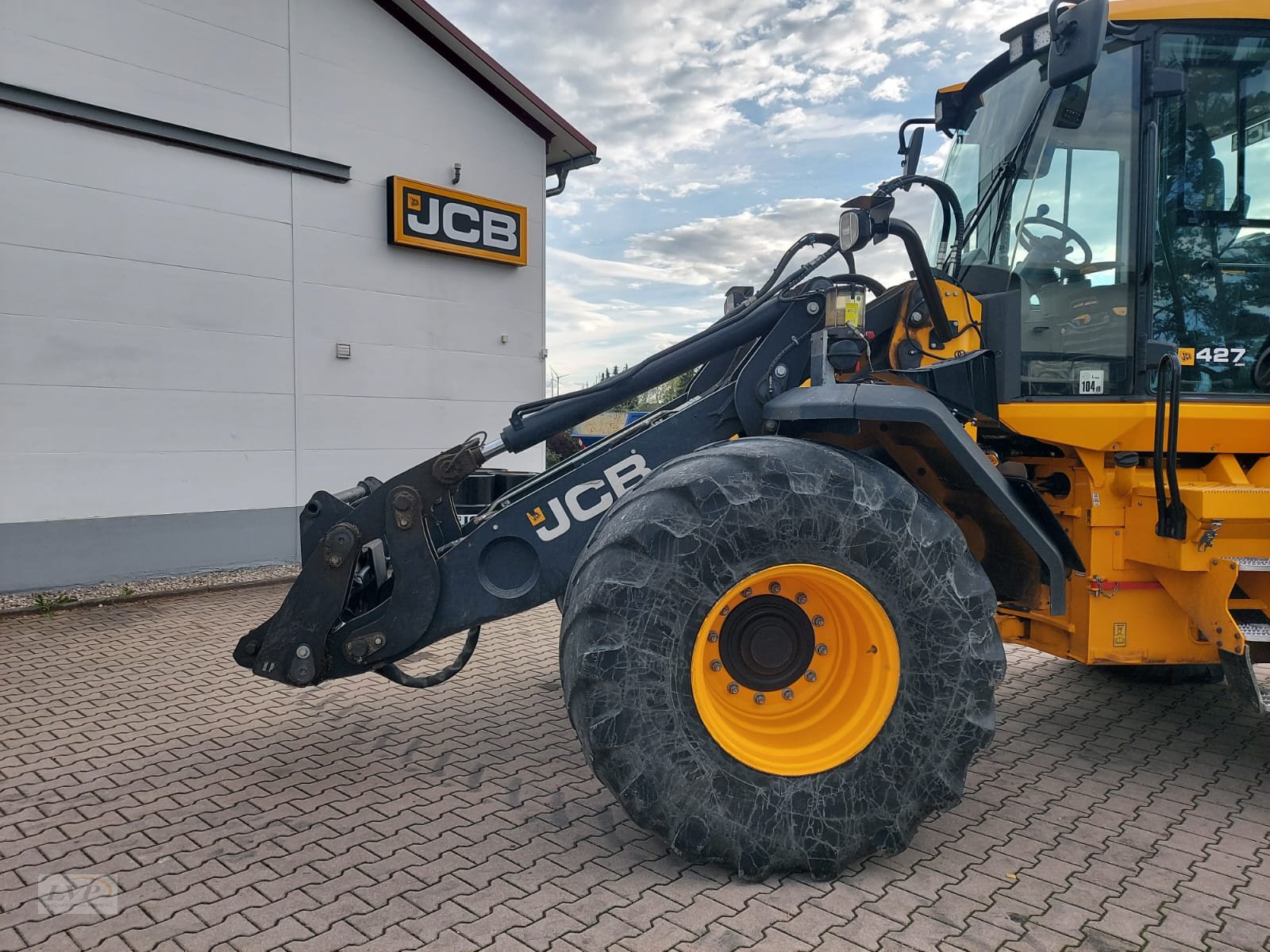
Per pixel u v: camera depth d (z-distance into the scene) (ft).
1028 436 11.10
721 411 10.05
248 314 24.89
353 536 9.81
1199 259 11.09
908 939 7.47
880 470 8.70
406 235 27.96
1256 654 10.50
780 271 11.27
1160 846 9.38
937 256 13.62
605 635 8.15
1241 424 10.85
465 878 8.46
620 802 8.26
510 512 9.87
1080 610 11.28
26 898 8.09
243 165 24.59
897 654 8.39
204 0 23.54
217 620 20.03
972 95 13.38
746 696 8.87
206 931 7.52
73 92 21.43
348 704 14.29
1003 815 10.20
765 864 8.25
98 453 22.31
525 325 32.22
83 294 21.86
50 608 20.68
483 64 29.50
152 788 10.79
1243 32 11.00
